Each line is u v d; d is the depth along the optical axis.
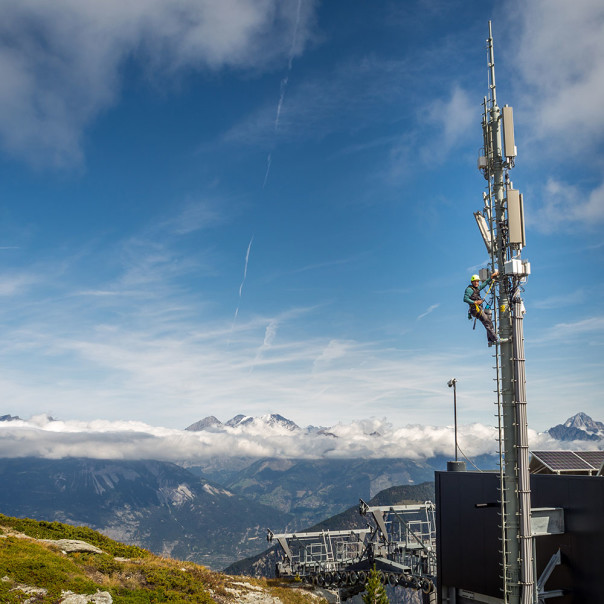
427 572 54.66
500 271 26.86
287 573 70.88
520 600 24.78
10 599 36.22
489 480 37.44
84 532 60.81
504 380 26.02
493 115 28.23
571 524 32.09
